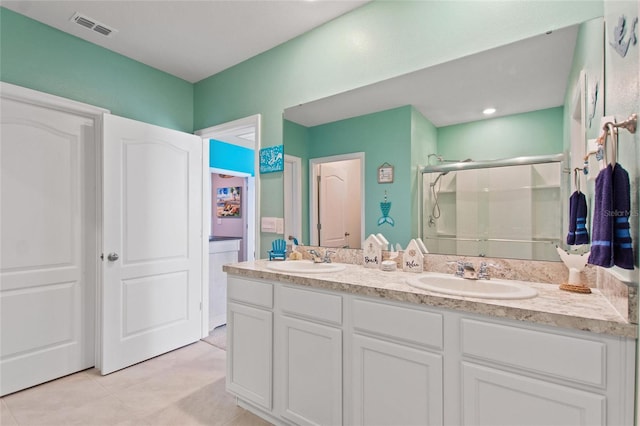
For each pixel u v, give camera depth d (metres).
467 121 1.72
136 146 2.55
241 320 1.94
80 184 2.42
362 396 1.46
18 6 2.04
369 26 2.03
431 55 1.81
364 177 2.07
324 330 1.58
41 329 2.21
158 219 2.70
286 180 2.44
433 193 1.82
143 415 1.88
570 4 1.43
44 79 2.23
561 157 1.47
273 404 1.78
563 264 1.47
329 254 2.20
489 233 1.66
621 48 1.03
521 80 1.57
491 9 1.63
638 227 0.91
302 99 2.35
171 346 2.79
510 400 1.11
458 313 1.22
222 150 4.52
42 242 2.23
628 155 1.00
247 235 5.70
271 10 2.09
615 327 0.94
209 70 2.91
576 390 1.01
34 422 1.80
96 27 2.28
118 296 2.42
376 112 2.02
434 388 1.26
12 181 2.10
